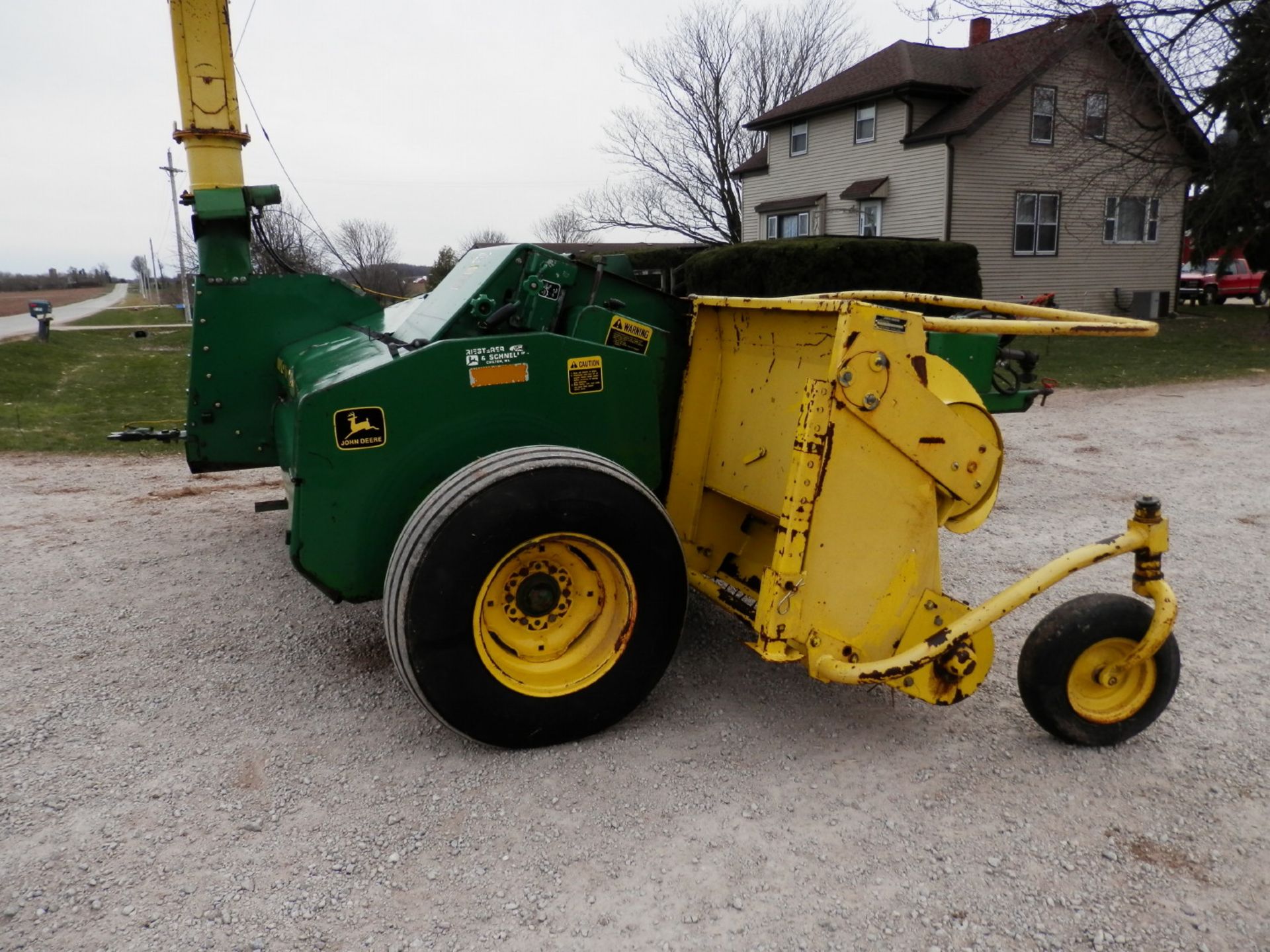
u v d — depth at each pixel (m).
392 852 2.79
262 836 2.87
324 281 5.04
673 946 2.42
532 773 3.20
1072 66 21.86
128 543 5.88
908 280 17.27
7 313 46.25
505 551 3.02
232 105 4.81
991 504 3.37
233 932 2.47
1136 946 2.43
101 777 3.19
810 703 3.70
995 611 3.15
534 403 3.43
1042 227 23.11
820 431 2.93
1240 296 29.94
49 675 3.99
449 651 3.02
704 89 33.66
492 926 2.49
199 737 3.46
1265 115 18.25
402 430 3.25
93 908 2.55
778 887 2.64
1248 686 3.86
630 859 2.76
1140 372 14.27
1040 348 17.66
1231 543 5.76
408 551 2.97
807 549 3.02
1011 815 2.97
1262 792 3.10
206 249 4.84
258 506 4.98
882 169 23.39
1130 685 3.38
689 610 4.61
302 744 3.40
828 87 25.19
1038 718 3.29
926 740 3.42
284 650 4.23
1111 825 2.92
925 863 2.74
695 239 35.25
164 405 12.13
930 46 24.17
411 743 3.40
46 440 9.43
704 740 3.42
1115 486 7.24
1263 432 9.38
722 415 3.88
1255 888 2.64
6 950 2.39
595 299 3.94
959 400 3.26
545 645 3.29
